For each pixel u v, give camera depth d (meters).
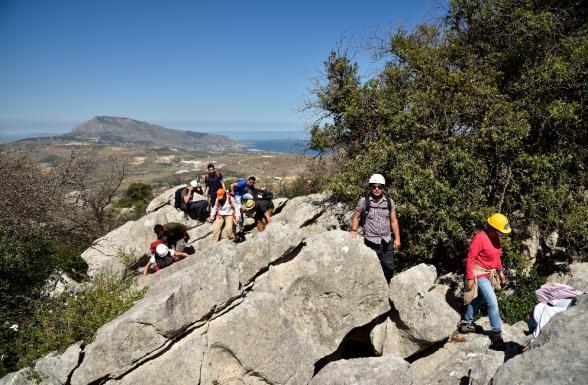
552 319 4.93
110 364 6.68
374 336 7.88
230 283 7.38
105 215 20.16
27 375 6.74
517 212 10.05
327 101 12.98
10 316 8.25
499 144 9.62
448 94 10.87
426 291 7.43
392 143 10.66
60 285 10.11
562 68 9.77
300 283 7.73
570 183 9.98
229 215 12.95
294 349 7.15
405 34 13.26
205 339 7.16
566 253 10.27
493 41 12.03
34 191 12.95
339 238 8.04
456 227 9.06
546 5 11.57
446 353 7.29
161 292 7.45
